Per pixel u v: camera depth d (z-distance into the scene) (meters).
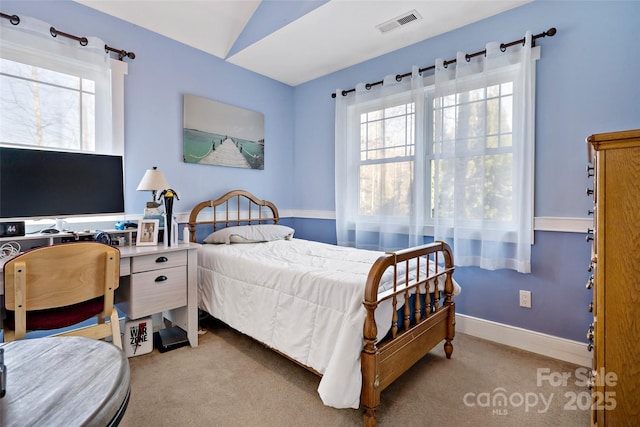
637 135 1.04
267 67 3.34
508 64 2.29
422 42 2.79
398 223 2.87
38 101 2.15
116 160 2.28
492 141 2.36
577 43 2.08
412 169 2.77
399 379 1.90
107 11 2.41
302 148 3.82
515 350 2.29
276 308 1.90
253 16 2.85
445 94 2.58
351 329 1.45
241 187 3.39
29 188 1.94
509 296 2.38
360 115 3.17
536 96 2.23
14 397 0.67
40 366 0.80
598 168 1.13
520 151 2.22
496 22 2.40
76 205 2.12
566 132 2.13
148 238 2.29
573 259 2.13
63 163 2.07
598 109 2.02
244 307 2.13
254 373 1.94
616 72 1.96
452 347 2.17
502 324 2.41
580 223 2.09
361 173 3.18
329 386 1.42
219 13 2.77
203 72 3.02
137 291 2.04
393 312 1.59
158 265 2.13
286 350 1.79
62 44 2.18
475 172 2.42
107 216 2.38
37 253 1.44
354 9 2.34
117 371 0.78
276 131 3.72
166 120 2.78
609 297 1.11
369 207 3.12
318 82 3.61
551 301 2.22
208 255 2.52
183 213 2.91
